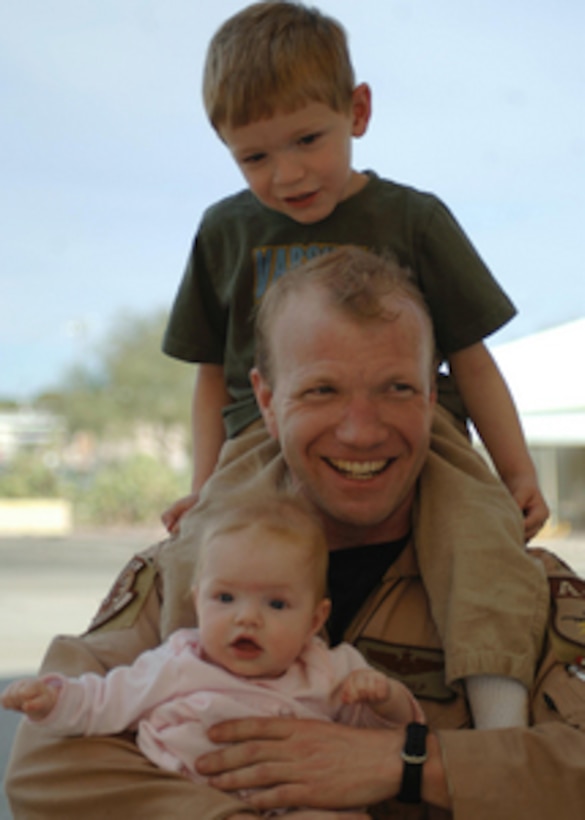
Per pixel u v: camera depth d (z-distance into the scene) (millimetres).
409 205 2789
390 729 2031
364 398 2121
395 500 2178
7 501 33844
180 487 35219
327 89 2711
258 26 2764
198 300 2984
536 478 2742
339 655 2168
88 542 28734
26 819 2053
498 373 2830
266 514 2178
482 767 1935
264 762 1976
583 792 1929
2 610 13352
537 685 2145
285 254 2799
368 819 1936
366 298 2129
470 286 2748
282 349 2197
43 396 53844
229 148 2820
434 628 2248
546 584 2240
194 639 2162
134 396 46406
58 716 2033
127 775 2010
